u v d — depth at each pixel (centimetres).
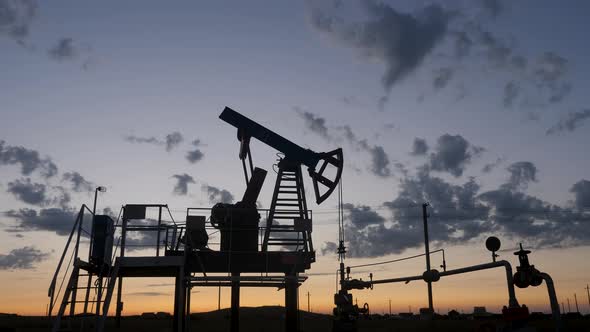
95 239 1720
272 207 2256
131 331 4484
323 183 2380
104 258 1716
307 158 2348
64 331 1480
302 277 2022
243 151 2369
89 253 1684
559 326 1236
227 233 2108
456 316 9700
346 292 2480
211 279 1966
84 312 1575
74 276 1548
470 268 1677
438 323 7375
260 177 2227
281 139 2355
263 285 2136
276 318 8469
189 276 2025
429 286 5144
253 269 2072
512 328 1373
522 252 1341
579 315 10275
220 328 6125
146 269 1970
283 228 2139
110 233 1816
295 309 2086
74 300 1541
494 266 1501
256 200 2208
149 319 9388
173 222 1961
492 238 1512
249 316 9138
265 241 2122
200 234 2042
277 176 2327
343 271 2525
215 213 2119
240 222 2130
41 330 5000
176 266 1875
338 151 2378
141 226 1883
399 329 6275
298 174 2342
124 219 1839
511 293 1409
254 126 2366
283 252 2088
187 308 2105
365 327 6944
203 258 2038
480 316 9588
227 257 2055
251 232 2123
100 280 1694
